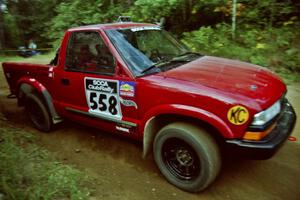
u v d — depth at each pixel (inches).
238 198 115.6
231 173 131.3
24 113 220.7
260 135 101.3
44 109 174.2
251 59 276.2
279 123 115.8
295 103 204.4
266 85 114.3
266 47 287.0
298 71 261.7
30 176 120.0
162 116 123.3
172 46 154.1
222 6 332.8
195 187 116.0
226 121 102.7
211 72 122.7
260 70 131.6
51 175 126.6
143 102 121.6
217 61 140.6
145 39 144.7
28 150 157.2
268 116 103.7
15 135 172.1
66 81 151.4
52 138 176.2
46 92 167.5
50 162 143.1
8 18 879.7
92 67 138.7
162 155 123.2
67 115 162.7
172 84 114.0
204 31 328.2
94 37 137.9
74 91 150.0
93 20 454.6
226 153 118.2
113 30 137.4
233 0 315.3
